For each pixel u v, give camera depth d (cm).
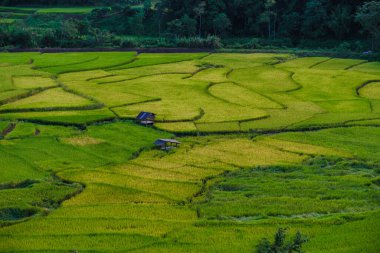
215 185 6256
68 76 12594
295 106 10312
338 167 6925
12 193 5747
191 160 7225
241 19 19775
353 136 8438
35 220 5072
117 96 10712
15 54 15525
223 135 8550
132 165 6956
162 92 11156
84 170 6650
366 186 6144
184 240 4631
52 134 8269
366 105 10431
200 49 16812
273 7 19188
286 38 18200
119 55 15412
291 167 6881
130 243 4600
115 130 8600
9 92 10600
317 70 13700
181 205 5578
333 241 4531
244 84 12100
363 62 15000
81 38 17625
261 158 7338
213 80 12394
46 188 5919
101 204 5541
